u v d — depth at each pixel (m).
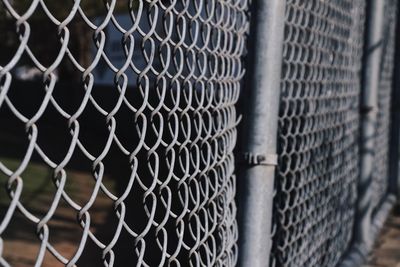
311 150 4.11
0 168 1.54
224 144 2.65
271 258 3.60
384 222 7.20
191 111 2.45
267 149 2.87
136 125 2.03
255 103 2.84
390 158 7.95
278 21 2.86
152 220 2.13
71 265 1.77
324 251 4.59
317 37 4.06
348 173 5.32
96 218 7.29
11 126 15.55
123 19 5.92
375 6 5.55
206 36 2.43
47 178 10.02
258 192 2.87
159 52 2.15
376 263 5.89
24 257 6.30
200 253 2.58
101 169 1.88
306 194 4.03
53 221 7.42
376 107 5.72
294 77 3.60
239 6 2.75
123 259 4.78
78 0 1.76
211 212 2.60
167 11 2.17
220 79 2.56
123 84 1.95
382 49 6.11
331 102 4.56
